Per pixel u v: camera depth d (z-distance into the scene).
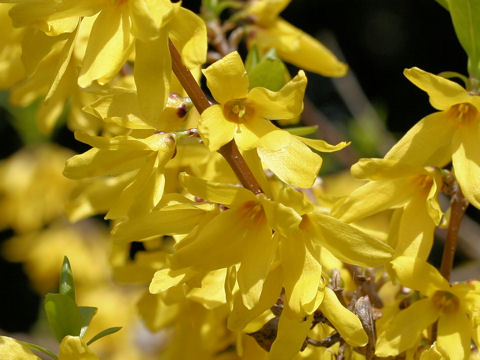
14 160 0.78
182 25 0.37
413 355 0.40
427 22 1.33
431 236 0.39
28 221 0.78
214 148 0.37
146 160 0.38
